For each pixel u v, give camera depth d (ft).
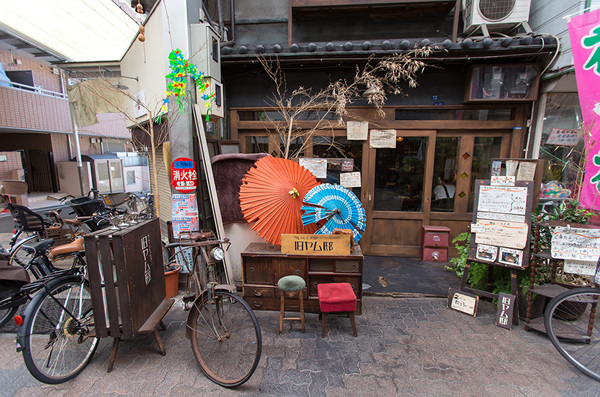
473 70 13.03
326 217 9.70
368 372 7.36
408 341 8.65
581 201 11.12
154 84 12.62
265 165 10.74
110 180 45.19
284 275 10.12
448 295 10.96
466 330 9.23
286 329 9.27
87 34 16.24
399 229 15.57
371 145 14.76
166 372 7.39
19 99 34.35
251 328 9.27
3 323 8.19
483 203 9.98
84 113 18.88
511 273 9.52
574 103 13.42
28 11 13.58
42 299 6.92
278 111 14.85
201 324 7.91
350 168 13.08
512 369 7.49
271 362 7.72
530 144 13.83
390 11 13.96
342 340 8.70
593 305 8.25
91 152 48.55
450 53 12.40
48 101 37.99
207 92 11.67
